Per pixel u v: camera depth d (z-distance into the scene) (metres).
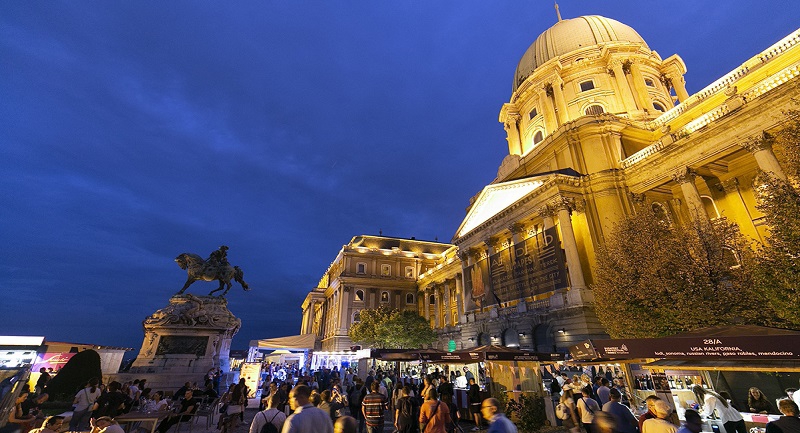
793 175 15.43
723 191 28.11
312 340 33.41
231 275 25.36
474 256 41.34
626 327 19.39
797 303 14.00
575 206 31.08
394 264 73.56
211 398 15.53
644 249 20.05
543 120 47.06
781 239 15.00
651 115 39.72
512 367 17.72
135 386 15.91
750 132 23.06
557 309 28.31
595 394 16.53
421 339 48.72
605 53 44.69
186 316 22.31
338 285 70.50
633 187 30.48
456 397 18.34
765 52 28.14
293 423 5.07
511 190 36.84
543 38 53.00
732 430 9.52
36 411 11.46
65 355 23.30
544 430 14.74
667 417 6.82
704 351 8.66
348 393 15.62
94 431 7.09
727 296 16.61
